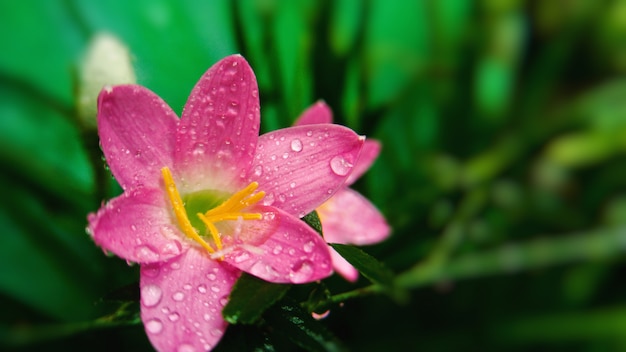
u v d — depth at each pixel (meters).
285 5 0.34
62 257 0.31
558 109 0.47
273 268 0.23
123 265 0.29
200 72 0.34
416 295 0.37
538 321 0.37
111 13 0.35
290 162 0.25
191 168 0.25
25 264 0.31
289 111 0.31
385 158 0.36
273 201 0.24
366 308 0.35
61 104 0.32
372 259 0.25
